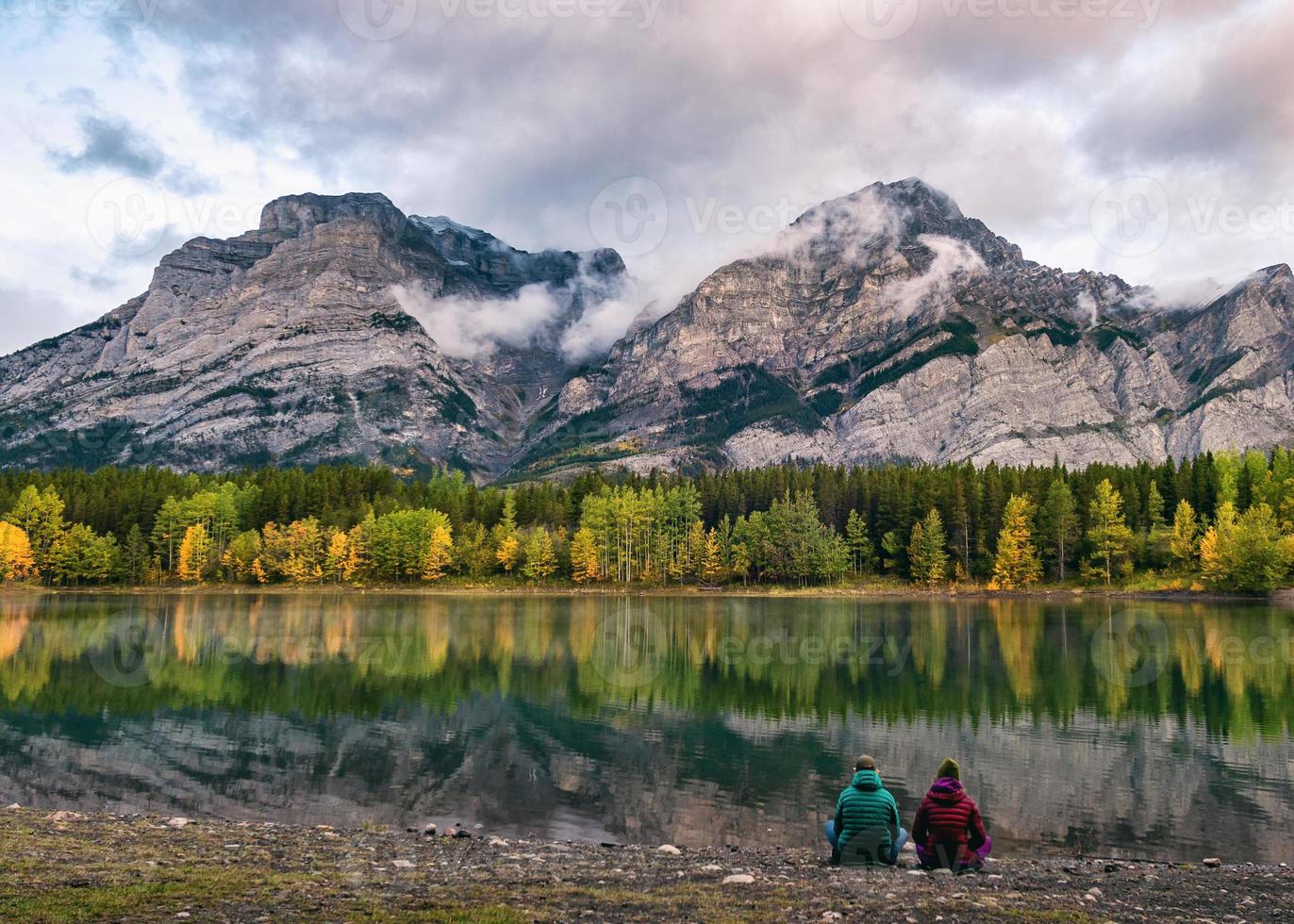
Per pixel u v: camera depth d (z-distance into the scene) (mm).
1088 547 166000
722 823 28438
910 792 32281
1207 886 20672
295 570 172375
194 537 175375
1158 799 31453
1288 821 28797
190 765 35625
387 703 51062
